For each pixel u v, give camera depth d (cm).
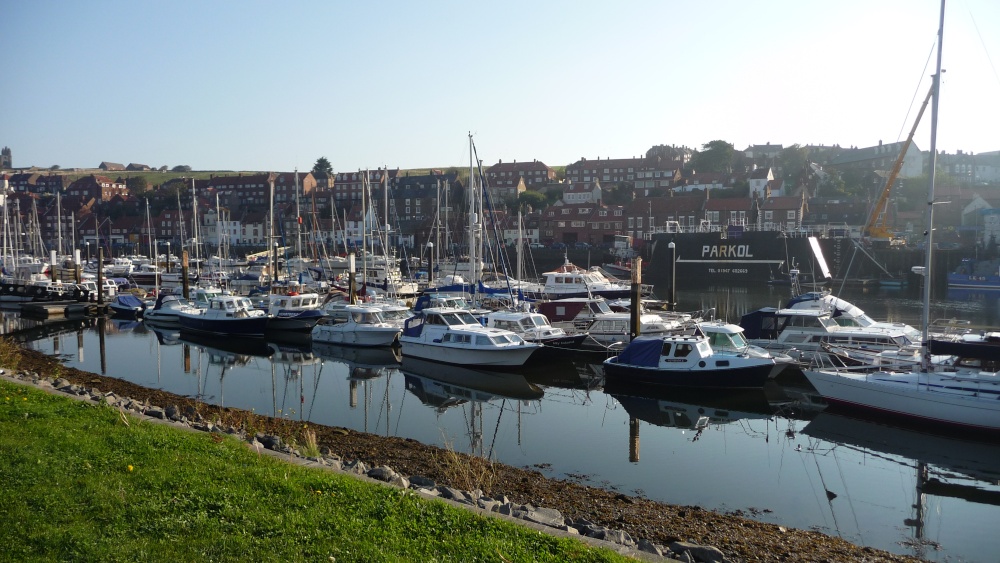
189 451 1235
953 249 8425
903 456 2005
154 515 909
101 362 3556
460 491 1301
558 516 1255
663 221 11244
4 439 1210
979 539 1446
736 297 6631
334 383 3038
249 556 809
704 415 2484
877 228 7525
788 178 13862
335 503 1002
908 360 2492
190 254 11312
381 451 1848
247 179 16662
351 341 3869
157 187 18250
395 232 11700
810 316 3141
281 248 8888
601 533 1139
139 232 15012
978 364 2277
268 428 2075
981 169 16338
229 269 8456
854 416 2342
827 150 16212
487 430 2281
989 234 9306
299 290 5466
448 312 3447
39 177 19150
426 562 832
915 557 1337
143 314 5338
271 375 3222
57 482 1011
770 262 7788
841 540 1381
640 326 3459
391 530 917
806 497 1683
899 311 5438
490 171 15975
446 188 8288
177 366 3453
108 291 6247
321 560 810
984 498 1683
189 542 838
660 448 2084
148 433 1336
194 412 2039
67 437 1250
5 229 8419
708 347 2820
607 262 9725
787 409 2542
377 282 6288
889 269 7725
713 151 14662
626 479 1797
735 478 1817
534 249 10669
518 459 1966
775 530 1405
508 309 4156
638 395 2800
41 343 4225
